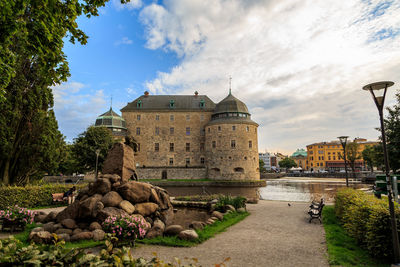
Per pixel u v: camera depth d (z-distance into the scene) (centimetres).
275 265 650
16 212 1016
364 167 9619
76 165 4169
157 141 5956
